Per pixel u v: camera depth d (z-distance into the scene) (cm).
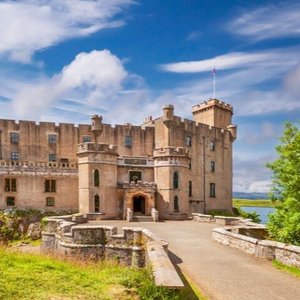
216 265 1756
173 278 1127
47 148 5706
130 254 2345
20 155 5550
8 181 5084
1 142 5459
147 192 4819
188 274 1569
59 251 2623
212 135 6762
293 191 2614
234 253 2075
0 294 1030
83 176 4678
